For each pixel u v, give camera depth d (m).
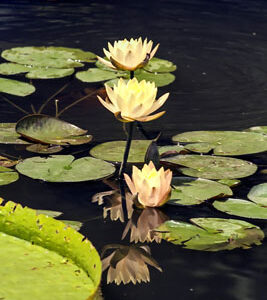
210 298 3.04
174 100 6.39
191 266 3.33
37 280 2.85
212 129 5.59
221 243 3.55
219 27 9.21
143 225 3.77
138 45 5.02
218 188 4.20
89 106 6.06
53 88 6.50
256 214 3.88
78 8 10.08
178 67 7.53
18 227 3.28
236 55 8.03
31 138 4.97
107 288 3.12
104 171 4.42
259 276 3.24
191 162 4.59
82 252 3.04
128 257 3.40
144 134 5.40
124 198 4.15
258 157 4.86
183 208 4.02
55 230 3.20
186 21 9.49
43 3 10.28
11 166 4.53
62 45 8.06
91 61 7.33
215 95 6.57
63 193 4.17
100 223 3.78
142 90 4.09
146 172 3.96
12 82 6.46
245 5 10.61
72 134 5.20
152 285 3.15
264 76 7.25
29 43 8.05
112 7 10.21
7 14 9.47
